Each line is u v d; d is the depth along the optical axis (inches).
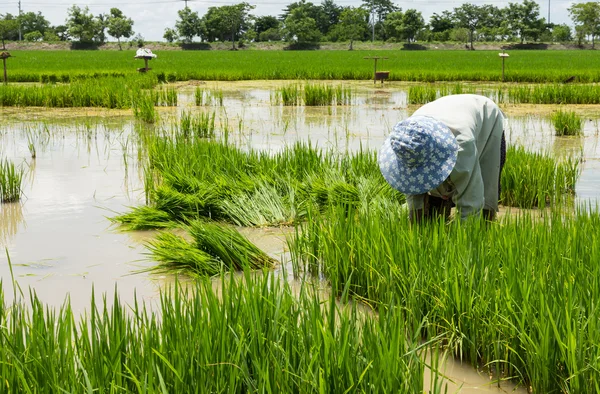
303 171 345.4
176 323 142.8
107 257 248.7
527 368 156.6
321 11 6102.4
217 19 4687.5
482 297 169.0
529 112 720.3
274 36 5452.8
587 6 4362.7
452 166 197.6
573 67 1536.7
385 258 197.8
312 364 131.3
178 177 322.0
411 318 179.2
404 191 199.8
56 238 272.8
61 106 776.3
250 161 359.9
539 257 186.7
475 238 197.9
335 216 242.7
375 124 624.7
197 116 605.9
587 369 143.3
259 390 126.6
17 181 339.6
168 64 1736.0
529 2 4734.3
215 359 134.1
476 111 217.3
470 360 170.4
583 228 212.5
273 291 159.8
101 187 365.7
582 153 440.1
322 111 741.9
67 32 4549.7
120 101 761.0
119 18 4616.1
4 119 658.8
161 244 241.0
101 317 191.0
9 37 5305.1
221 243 235.9
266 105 812.0
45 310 196.1
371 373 131.4
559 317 152.8
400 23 4626.0
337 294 212.2
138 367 131.0
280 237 273.7
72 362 132.4
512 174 327.0
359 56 2610.7
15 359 129.4
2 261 243.8
